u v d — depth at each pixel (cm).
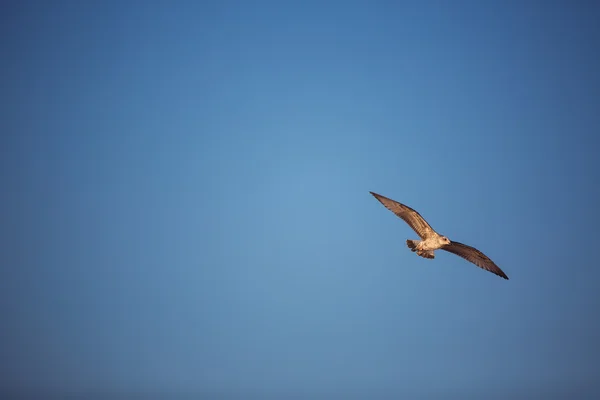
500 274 2822
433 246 2811
